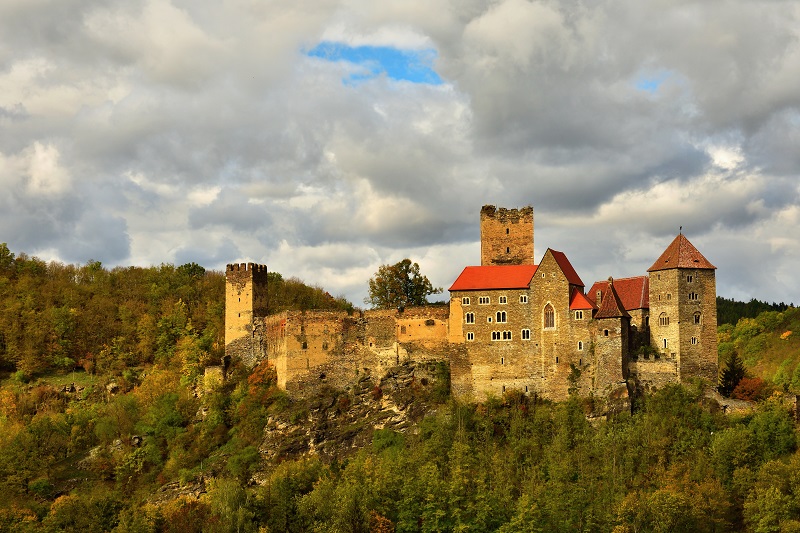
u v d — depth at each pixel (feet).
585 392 585.63
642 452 529.86
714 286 596.70
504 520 491.72
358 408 622.95
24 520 561.02
